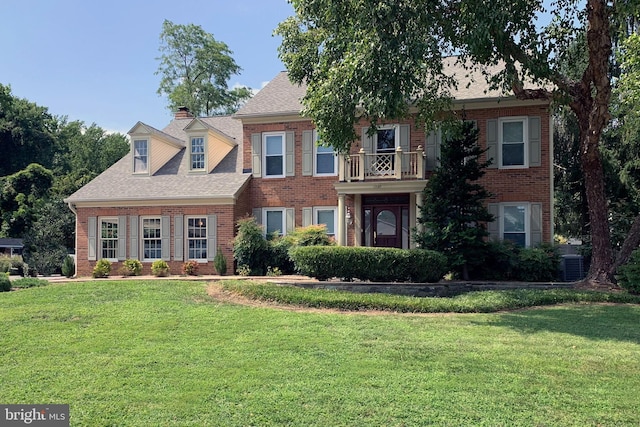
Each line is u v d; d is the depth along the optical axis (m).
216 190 20.20
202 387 5.84
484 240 17.83
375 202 19.56
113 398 5.58
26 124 44.75
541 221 17.67
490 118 18.23
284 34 15.05
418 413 5.07
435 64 14.38
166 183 21.39
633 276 12.75
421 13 10.77
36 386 5.99
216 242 19.94
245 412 5.13
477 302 11.15
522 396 5.51
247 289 12.12
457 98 18.20
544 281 16.28
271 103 21.14
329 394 5.57
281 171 20.70
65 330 8.72
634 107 14.94
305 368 6.49
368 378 6.09
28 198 34.66
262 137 20.86
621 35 15.80
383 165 18.94
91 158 57.94
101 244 21.39
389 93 10.49
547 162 17.67
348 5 11.65
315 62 14.36
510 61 12.27
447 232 15.32
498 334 8.41
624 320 9.72
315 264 14.75
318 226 19.11
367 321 9.41
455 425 4.80
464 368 6.48
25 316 9.80
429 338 8.09
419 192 17.69
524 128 17.94
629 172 21.09
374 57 10.45
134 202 20.86
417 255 14.41
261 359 6.91
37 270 25.02
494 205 18.11
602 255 14.12
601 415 5.02
